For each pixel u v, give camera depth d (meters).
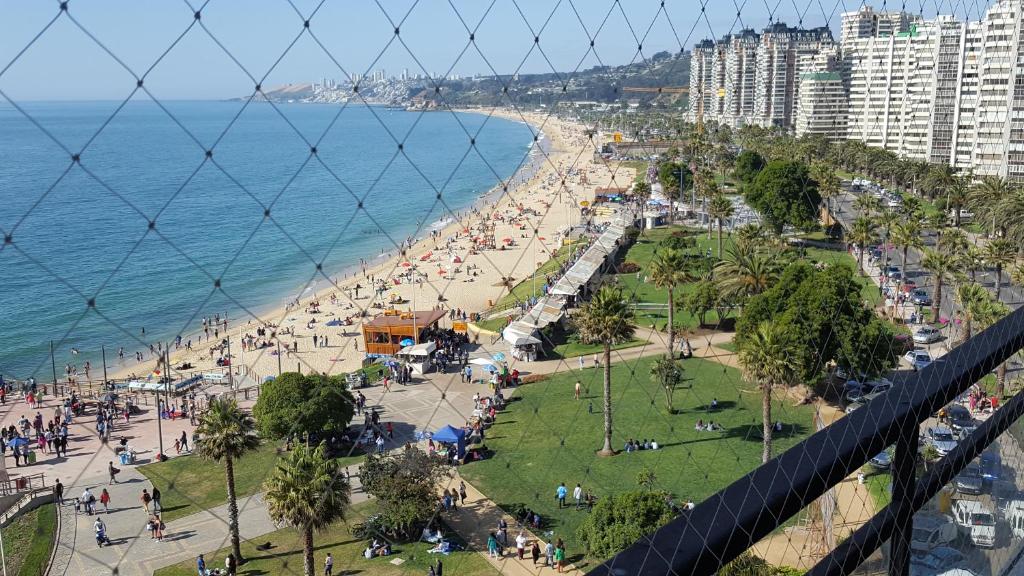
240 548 23.39
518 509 26.14
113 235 68.44
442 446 30.47
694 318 50.78
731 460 29.80
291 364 45.22
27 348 45.16
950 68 76.75
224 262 56.03
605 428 32.44
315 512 17.36
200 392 39.56
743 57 150.50
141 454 33.84
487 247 63.84
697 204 91.88
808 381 25.59
